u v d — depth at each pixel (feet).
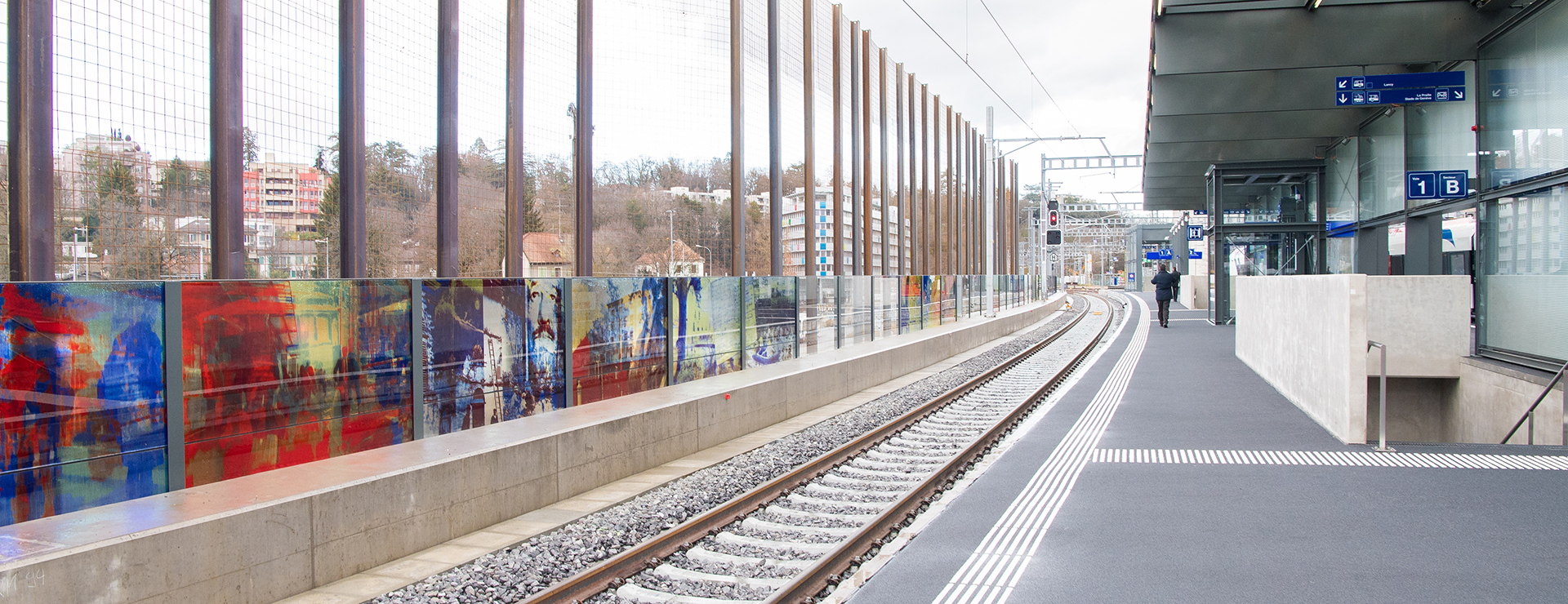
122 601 14.01
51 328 15.97
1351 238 82.12
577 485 24.98
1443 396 46.32
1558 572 16.80
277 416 20.01
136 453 17.22
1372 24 50.83
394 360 23.08
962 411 40.96
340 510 17.70
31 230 16.97
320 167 22.48
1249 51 53.31
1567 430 32.24
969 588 16.56
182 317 18.08
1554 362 39.06
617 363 32.96
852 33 66.49
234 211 20.20
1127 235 285.23
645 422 28.37
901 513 22.49
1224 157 91.25
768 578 18.33
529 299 28.27
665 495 24.95
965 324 84.23
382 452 21.71
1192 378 50.29
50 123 17.28
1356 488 23.76
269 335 19.85
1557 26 39.17
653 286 35.35
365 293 22.29
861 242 69.97
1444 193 48.57
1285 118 77.87
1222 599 15.80
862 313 62.44
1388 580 16.57
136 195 18.70
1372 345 29.68
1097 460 28.14
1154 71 63.10
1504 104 45.29
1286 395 42.11
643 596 17.11
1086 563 17.95
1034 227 171.53
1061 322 115.75
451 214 25.91
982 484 25.12
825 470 28.35
